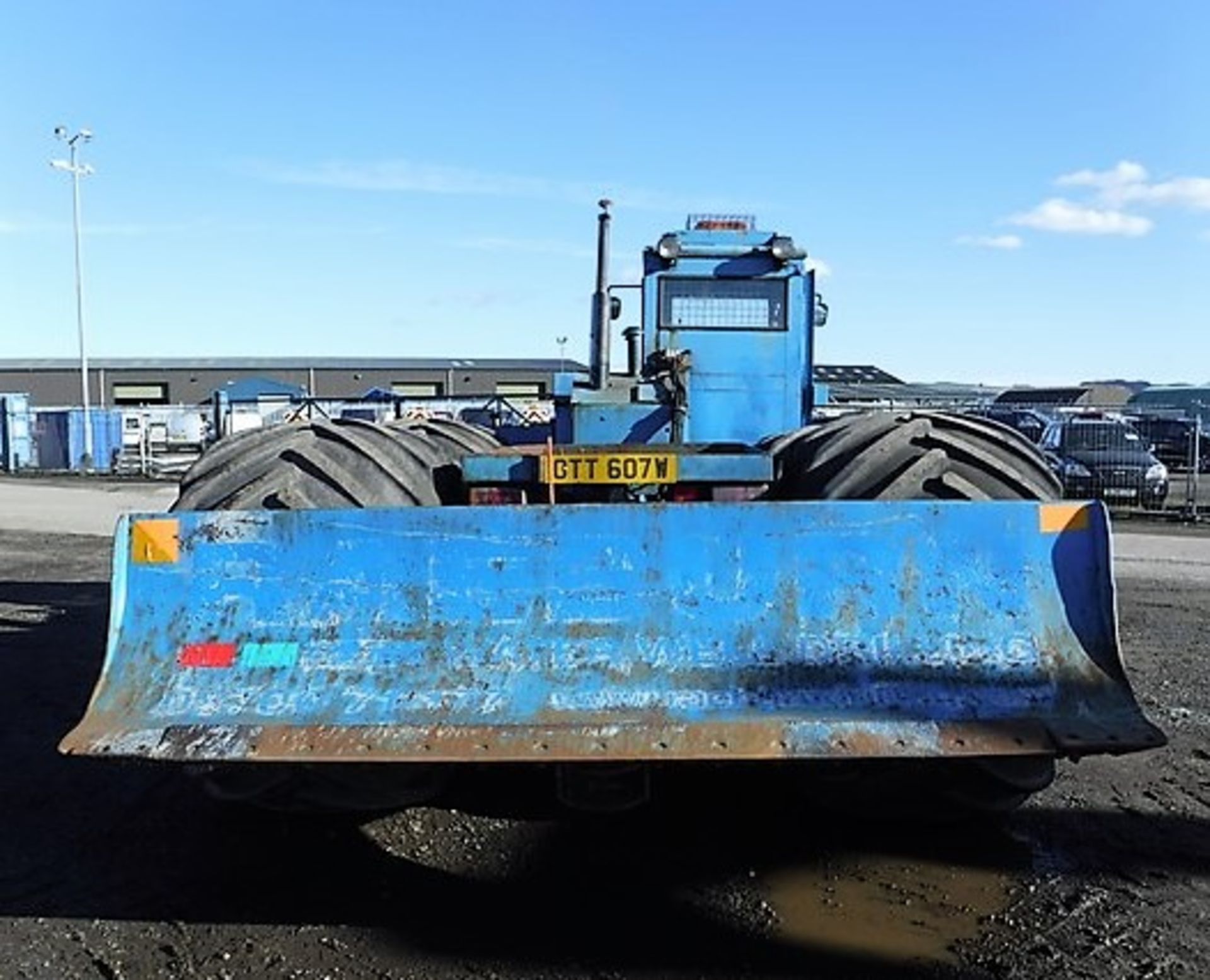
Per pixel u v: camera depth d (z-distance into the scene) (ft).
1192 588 34.96
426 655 11.76
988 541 12.07
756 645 11.72
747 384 19.54
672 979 10.76
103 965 11.18
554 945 11.40
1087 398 120.26
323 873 13.12
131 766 17.25
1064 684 11.46
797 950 11.28
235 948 11.43
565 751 10.79
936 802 13.48
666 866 13.20
